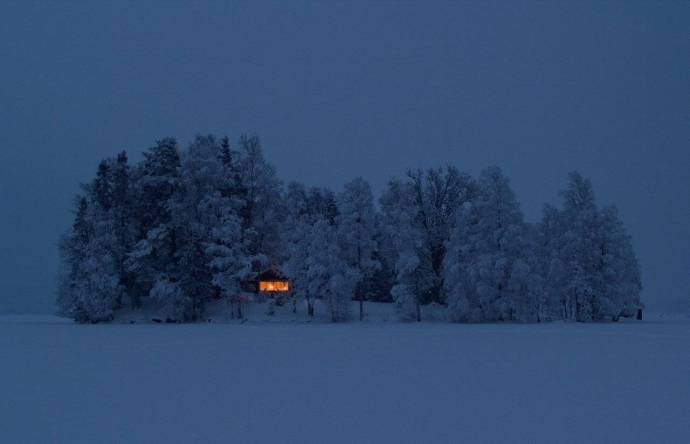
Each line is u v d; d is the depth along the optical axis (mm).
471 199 71688
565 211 68375
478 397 17359
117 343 36469
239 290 63906
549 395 17594
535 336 40094
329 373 22406
